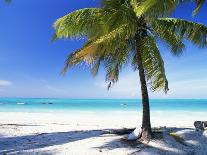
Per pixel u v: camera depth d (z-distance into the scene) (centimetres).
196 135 1445
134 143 1281
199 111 4538
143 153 1175
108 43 1197
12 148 1316
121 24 1177
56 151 1220
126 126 2181
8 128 1889
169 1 1023
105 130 1711
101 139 1366
